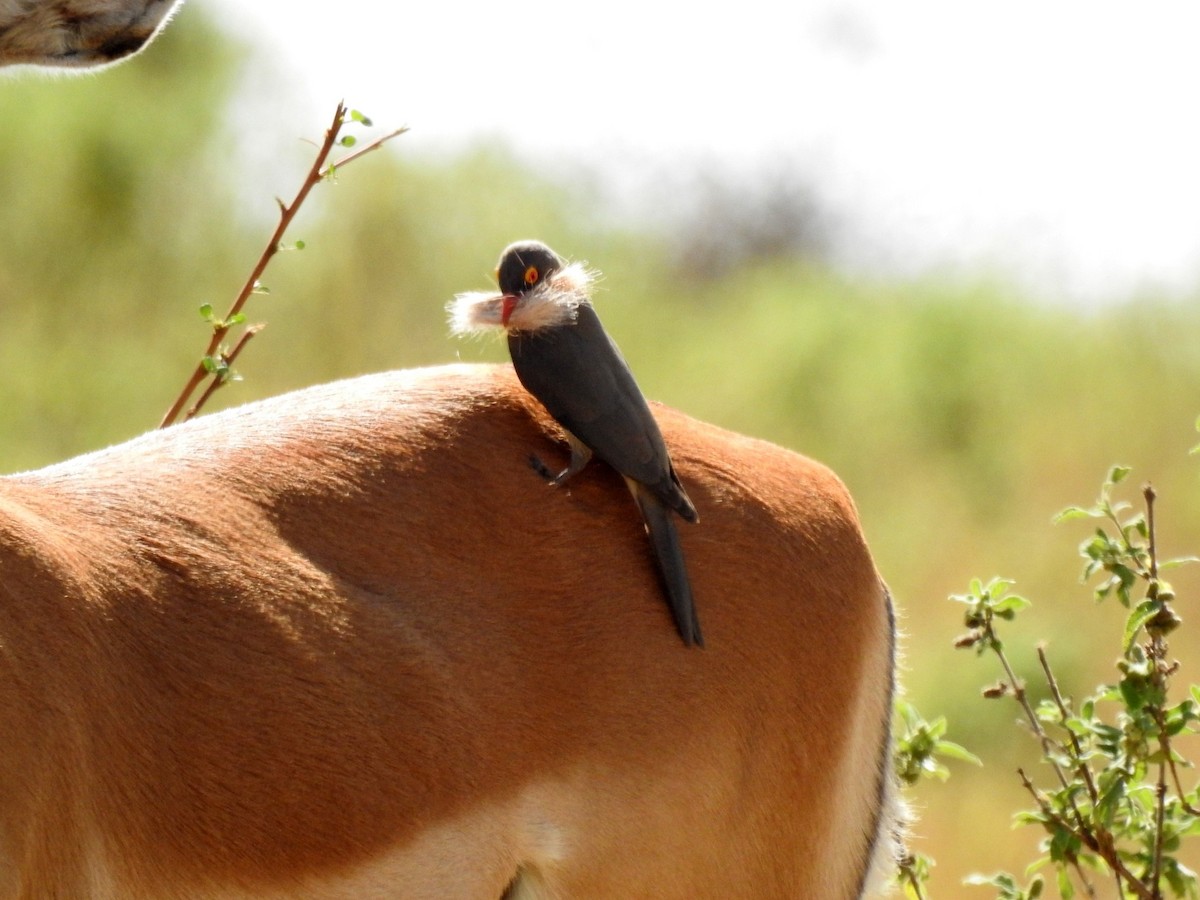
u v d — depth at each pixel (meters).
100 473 11.38
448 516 11.86
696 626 12.10
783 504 13.04
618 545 12.24
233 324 15.73
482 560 11.79
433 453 12.15
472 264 46.72
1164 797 15.05
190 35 48.41
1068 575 39.84
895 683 13.63
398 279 46.38
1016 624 35.03
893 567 40.47
